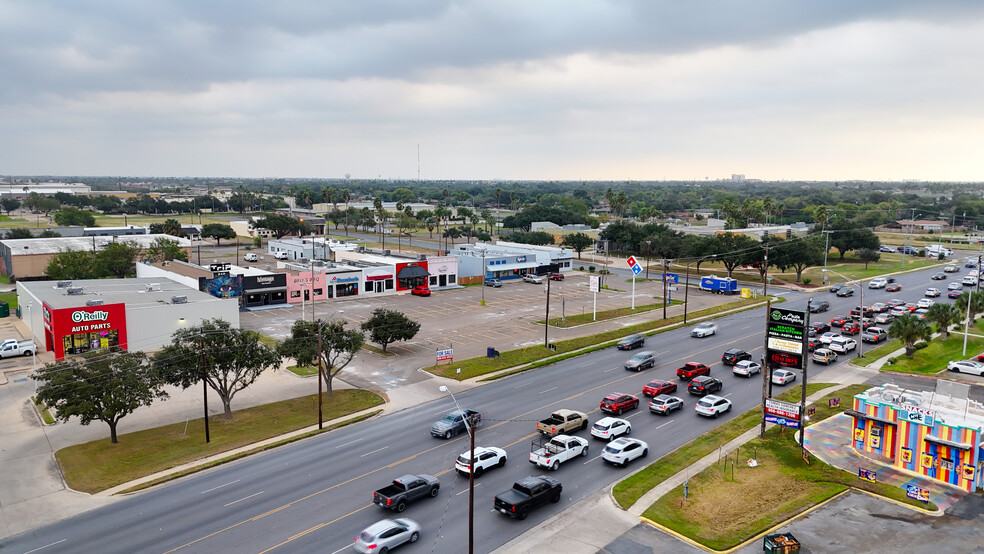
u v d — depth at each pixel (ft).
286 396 190.60
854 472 135.74
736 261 438.40
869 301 353.51
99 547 105.60
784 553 100.68
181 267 354.54
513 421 167.43
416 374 211.41
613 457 139.23
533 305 340.39
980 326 279.28
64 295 261.44
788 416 149.28
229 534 109.70
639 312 322.14
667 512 118.11
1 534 110.52
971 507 120.78
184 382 162.61
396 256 438.40
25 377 205.67
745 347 249.55
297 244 518.37
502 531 111.14
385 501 116.57
